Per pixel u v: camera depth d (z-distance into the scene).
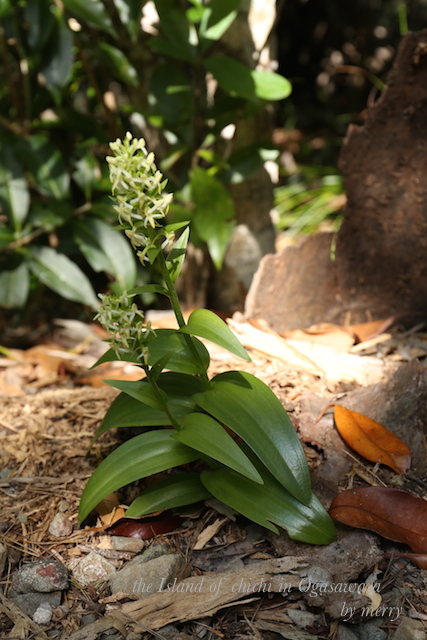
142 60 2.74
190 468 1.78
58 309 3.37
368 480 1.70
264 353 2.14
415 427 1.79
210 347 2.24
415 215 2.26
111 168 1.26
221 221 2.44
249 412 1.50
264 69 2.78
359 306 2.43
